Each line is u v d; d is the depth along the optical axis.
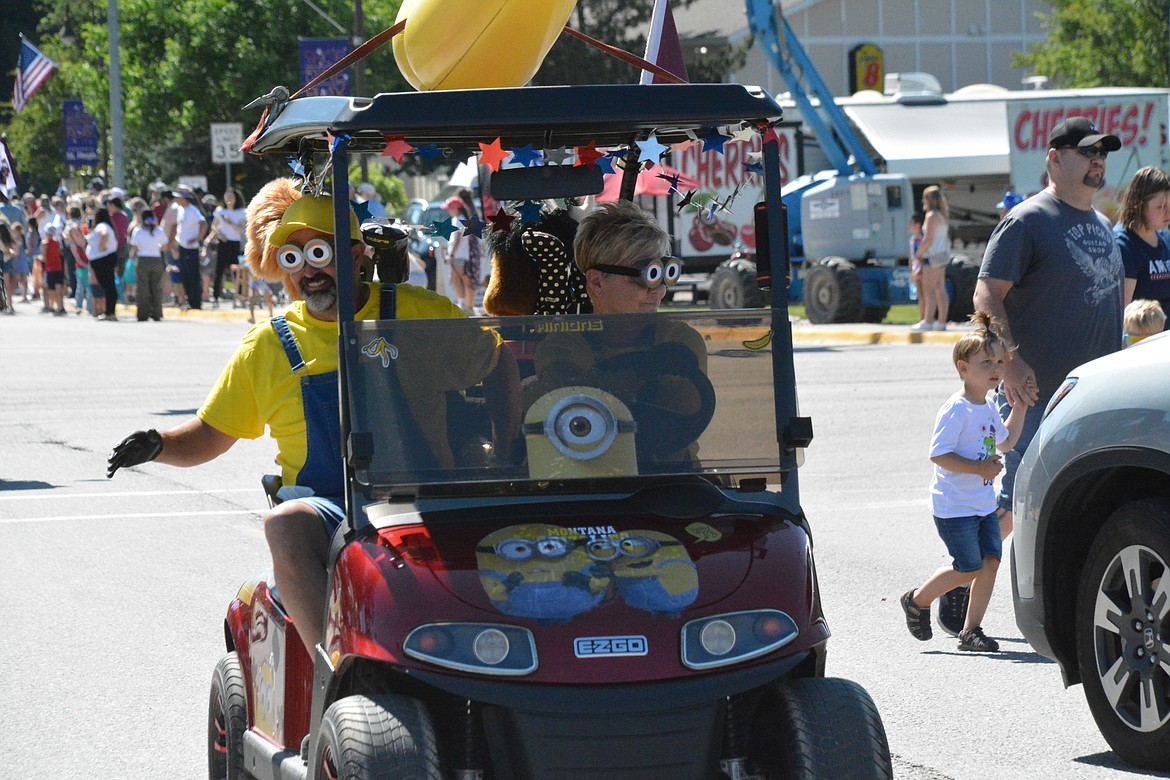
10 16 134.62
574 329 6.68
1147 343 9.10
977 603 11.27
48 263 50.56
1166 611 8.48
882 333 37.06
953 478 11.09
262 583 7.77
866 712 6.13
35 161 100.88
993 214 52.00
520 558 6.21
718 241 45.62
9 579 13.92
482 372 6.59
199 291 49.47
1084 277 11.54
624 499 6.64
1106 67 68.62
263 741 7.36
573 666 5.93
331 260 7.21
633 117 6.52
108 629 12.24
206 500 17.77
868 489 17.72
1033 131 46.28
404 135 7.14
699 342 6.74
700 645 6.05
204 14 73.94
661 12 8.27
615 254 7.48
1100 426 8.84
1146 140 46.66
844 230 42.72
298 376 7.33
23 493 18.17
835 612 12.45
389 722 5.89
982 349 10.85
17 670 11.16
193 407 25.12
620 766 5.88
